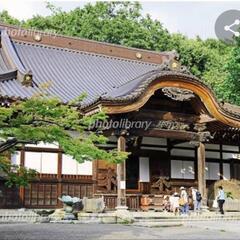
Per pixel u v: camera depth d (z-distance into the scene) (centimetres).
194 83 2567
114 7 5756
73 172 2523
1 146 1177
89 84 3044
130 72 3509
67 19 5472
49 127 1141
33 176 1370
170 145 2981
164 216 2342
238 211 2805
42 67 3112
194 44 5969
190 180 3005
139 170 2853
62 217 2206
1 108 1123
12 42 3297
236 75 3700
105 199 2542
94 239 1458
